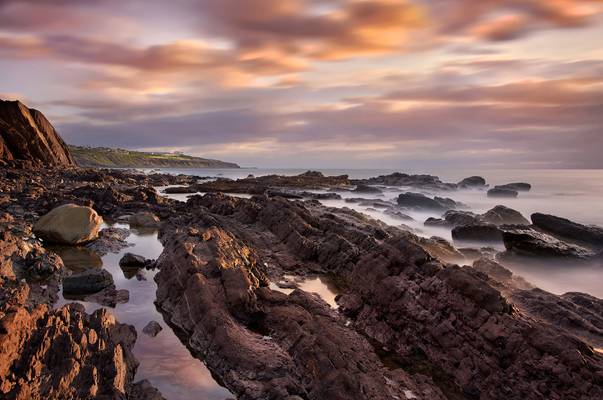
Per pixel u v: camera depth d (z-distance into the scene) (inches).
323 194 3289.9
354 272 877.2
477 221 1876.2
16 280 834.8
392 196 3666.3
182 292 805.9
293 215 1434.5
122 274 1021.8
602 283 1152.8
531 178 7199.8
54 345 494.0
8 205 1750.7
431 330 676.1
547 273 1249.4
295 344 627.8
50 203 1809.8
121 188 2758.4
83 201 1873.8
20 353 464.8
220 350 621.3
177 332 720.3
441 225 1969.7
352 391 497.4
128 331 673.6
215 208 1873.8
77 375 479.8
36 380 452.1
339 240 1202.6
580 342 546.9
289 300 784.3
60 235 1273.4
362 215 1851.6
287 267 1158.3
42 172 3203.7
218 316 681.0
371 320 771.4
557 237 1622.8
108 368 513.7
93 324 599.2
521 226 1684.3
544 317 735.7
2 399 412.2
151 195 2212.1
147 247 1315.2
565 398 507.5
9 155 3486.7
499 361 577.9
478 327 620.4
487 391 569.6
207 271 845.8
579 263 1256.8
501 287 845.2
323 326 663.8
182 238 1096.2
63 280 863.7
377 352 695.7
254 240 1363.2
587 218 2556.6
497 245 1589.6
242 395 547.5
